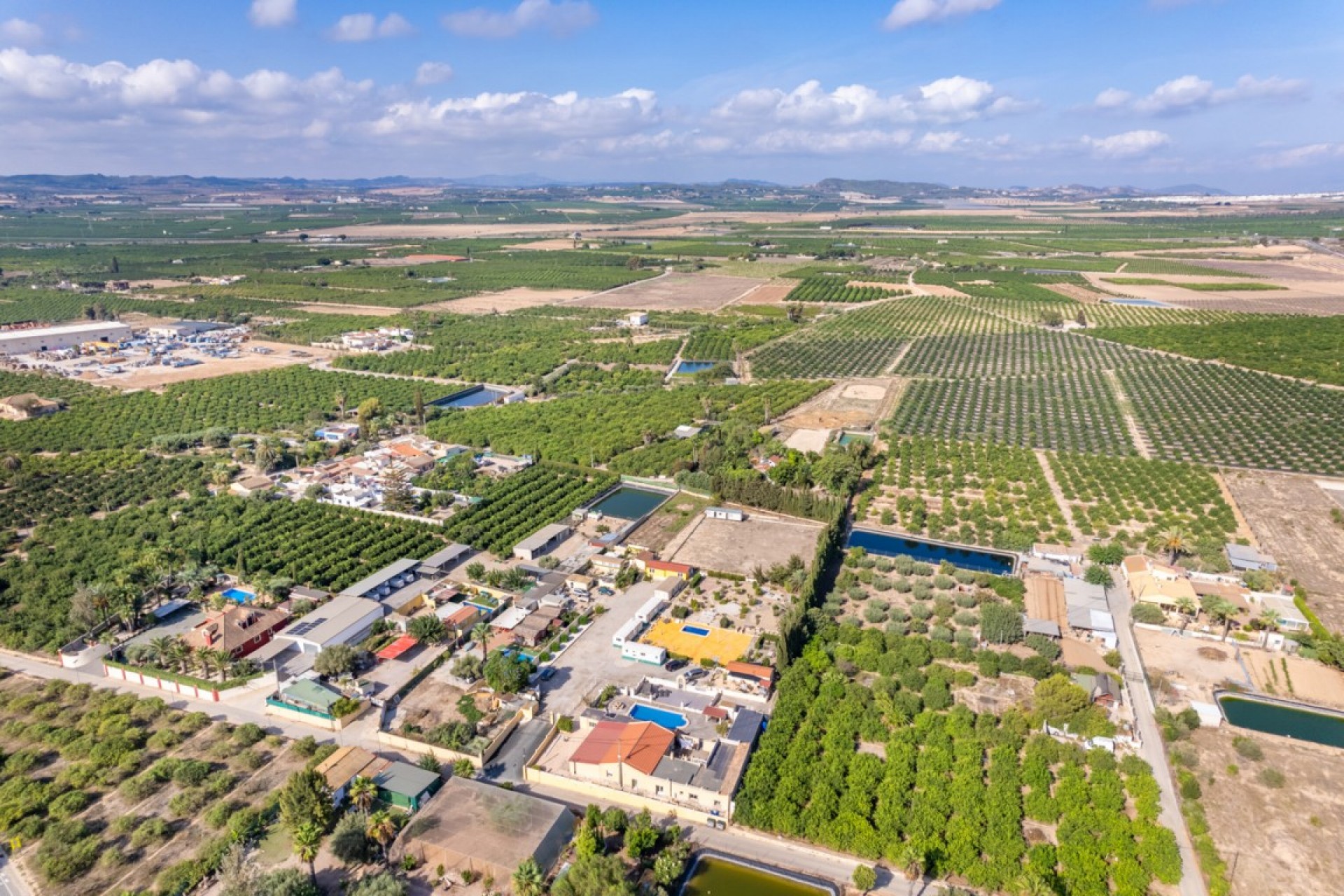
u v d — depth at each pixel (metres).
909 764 117.06
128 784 111.94
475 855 98.81
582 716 126.50
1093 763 116.44
